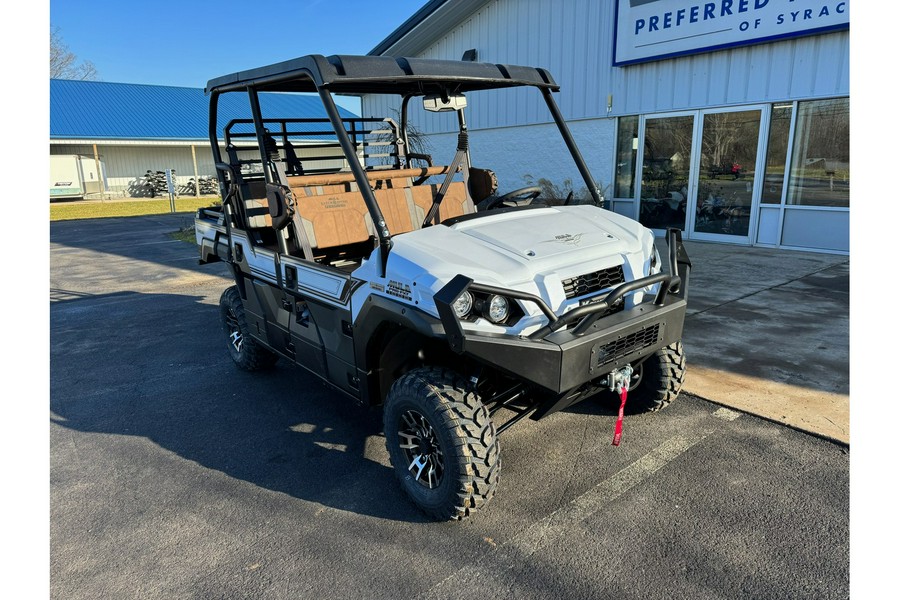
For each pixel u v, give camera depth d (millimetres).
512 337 2389
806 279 6785
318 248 3500
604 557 2451
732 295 6207
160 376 4816
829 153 8008
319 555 2559
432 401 2602
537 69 3527
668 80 9492
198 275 9102
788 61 8117
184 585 2406
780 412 3592
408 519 2799
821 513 2654
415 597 2287
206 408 4164
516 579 2357
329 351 3316
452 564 2465
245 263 4074
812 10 7633
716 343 4812
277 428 3818
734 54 8656
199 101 31109
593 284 2777
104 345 5688
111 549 2652
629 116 10188
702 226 9602
